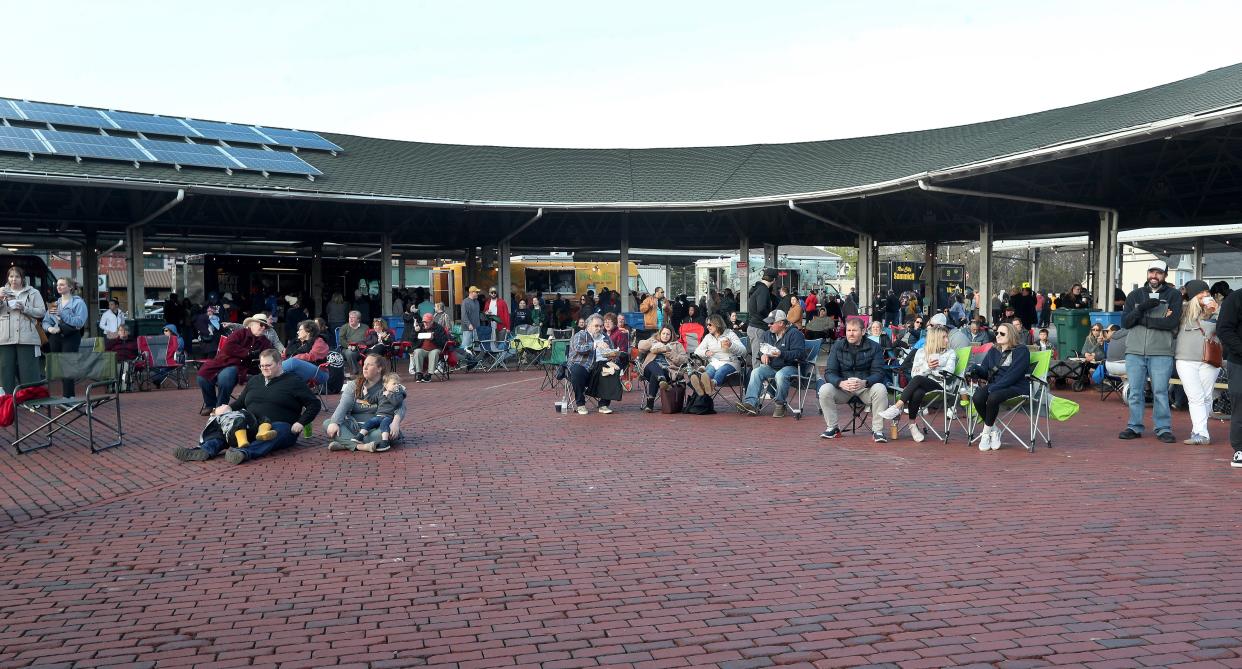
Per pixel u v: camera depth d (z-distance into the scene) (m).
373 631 4.12
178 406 13.43
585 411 11.95
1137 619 4.15
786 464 8.22
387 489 7.23
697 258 39.62
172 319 22.64
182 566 5.16
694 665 3.70
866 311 22.88
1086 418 11.32
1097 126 16.11
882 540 5.58
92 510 6.57
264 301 23.81
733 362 12.24
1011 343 9.12
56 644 3.99
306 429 9.76
